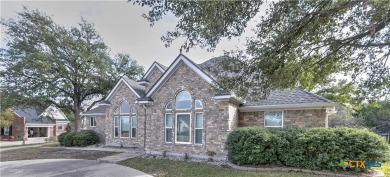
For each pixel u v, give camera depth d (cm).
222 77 779
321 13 601
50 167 1204
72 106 2797
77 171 1093
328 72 838
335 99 1282
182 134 1376
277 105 1248
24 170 1145
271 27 628
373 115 2739
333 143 924
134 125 1870
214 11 531
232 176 905
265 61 675
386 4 512
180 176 954
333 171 927
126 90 1927
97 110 2369
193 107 1332
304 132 1012
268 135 1041
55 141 3238
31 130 4416
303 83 858
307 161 980
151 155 1433
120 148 1822
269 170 980
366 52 790
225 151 1194
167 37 613
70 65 2558
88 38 2695
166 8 552
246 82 756
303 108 1227
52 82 2472
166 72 1434
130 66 2952
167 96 1448
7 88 2328
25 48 2281
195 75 1343
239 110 1383
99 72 2628
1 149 2159
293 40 650
